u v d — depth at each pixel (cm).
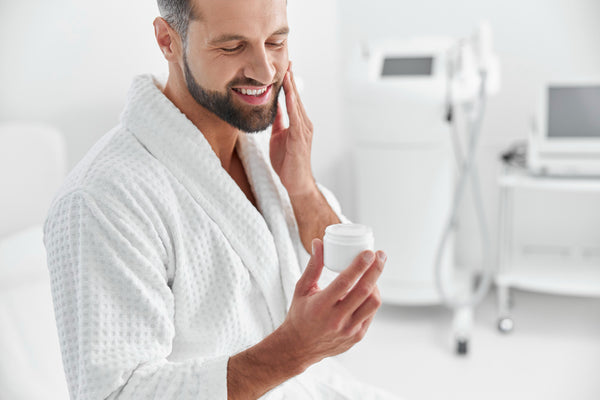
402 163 240
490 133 267
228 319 91
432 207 244
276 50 85
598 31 252
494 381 220
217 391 75
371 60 234
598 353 234
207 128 93
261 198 101
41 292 146
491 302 274
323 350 76
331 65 263
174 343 90
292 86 98
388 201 245
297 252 107
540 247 276
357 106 238
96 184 80
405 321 260
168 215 84
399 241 249
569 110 237
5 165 163
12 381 134
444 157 240
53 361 141
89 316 75
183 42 84
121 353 76
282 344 75
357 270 70
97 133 172
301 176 101
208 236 89
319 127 254
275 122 104
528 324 256
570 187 227
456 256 286
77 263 78
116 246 78
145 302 79
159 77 96
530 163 234
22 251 148
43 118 168
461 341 234
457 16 262
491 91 220
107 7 166
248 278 94
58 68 165
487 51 217
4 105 163
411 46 237
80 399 75
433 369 228
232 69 82
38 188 169
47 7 161
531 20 255
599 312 263
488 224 277
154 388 75
